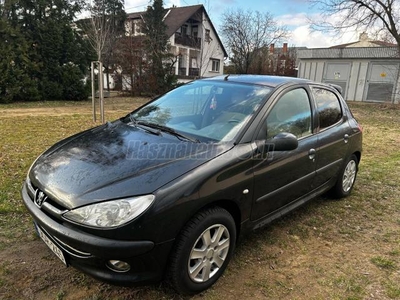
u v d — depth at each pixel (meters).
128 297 2.25
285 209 3.10
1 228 3.06
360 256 2.93
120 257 1.90
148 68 22.58
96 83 19.81
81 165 2.30
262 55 28.62
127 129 2.92
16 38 16.62
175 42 31.95
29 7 17.62
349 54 21.70
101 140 2.72
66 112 12.62
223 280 2.50
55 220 2.05
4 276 2.40
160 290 2.33
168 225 2.00
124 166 2.22
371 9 16.81
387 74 20.61
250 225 2.69
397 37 17.25
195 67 34.66
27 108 13.84
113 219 1.90
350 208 3.94
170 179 2.07
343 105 4.09
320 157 3.39
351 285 2.50
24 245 2.81
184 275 2.15
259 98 2.93
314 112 3.41
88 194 2.00
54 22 18.06
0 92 15.70
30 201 2.31
